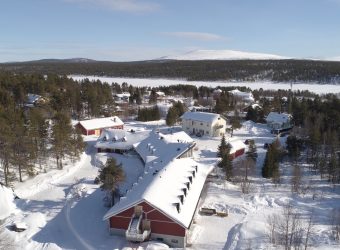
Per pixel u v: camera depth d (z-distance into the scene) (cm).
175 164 5372
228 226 4616
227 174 6281
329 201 5547
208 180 6166
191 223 4394
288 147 7531
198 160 7200
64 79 16000
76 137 8169
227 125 11188
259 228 4397
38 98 12156
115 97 16450
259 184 6191
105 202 5178
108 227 4525
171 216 4034
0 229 4394
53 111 10925
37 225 4538
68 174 6681
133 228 4078
